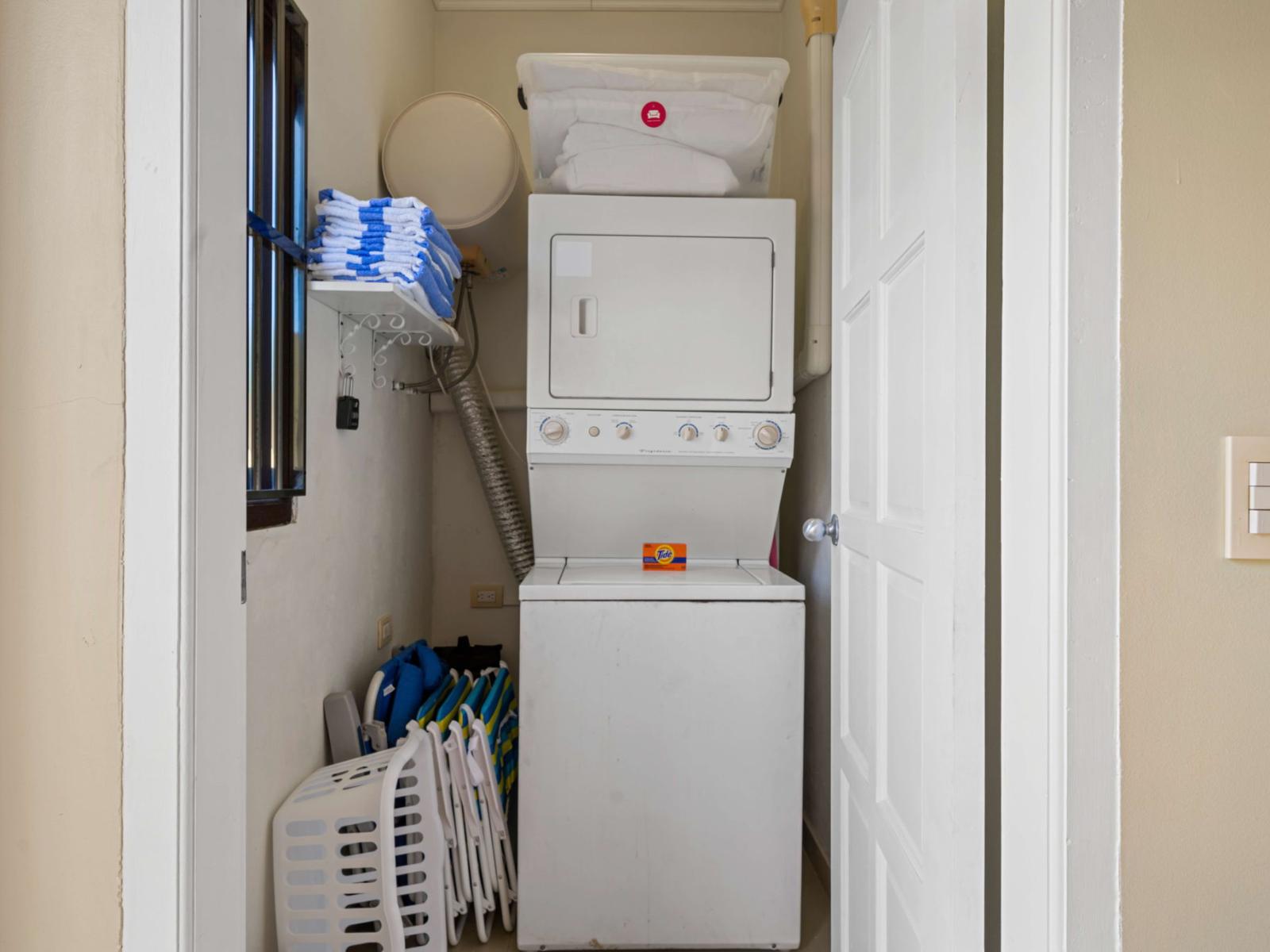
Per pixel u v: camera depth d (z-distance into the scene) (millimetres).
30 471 844
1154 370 758
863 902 1372
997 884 964
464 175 2273
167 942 828
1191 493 760
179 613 825
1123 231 755
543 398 2148
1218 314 760
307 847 1581
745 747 1935
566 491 2242
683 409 2162
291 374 1623
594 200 2150
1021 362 811
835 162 1636
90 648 841
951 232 922
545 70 2025
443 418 3018
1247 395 762
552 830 1917
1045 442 765
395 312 1877
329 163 1866
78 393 838
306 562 1737
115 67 833
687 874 1925
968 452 882
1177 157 757
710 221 2160
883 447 1270
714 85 2070
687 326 2160
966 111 888
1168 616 760
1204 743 765
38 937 849
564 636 1923
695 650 1933
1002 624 862
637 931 1922
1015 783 823
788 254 2168
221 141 884
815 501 2414
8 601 851
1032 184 787
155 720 825
